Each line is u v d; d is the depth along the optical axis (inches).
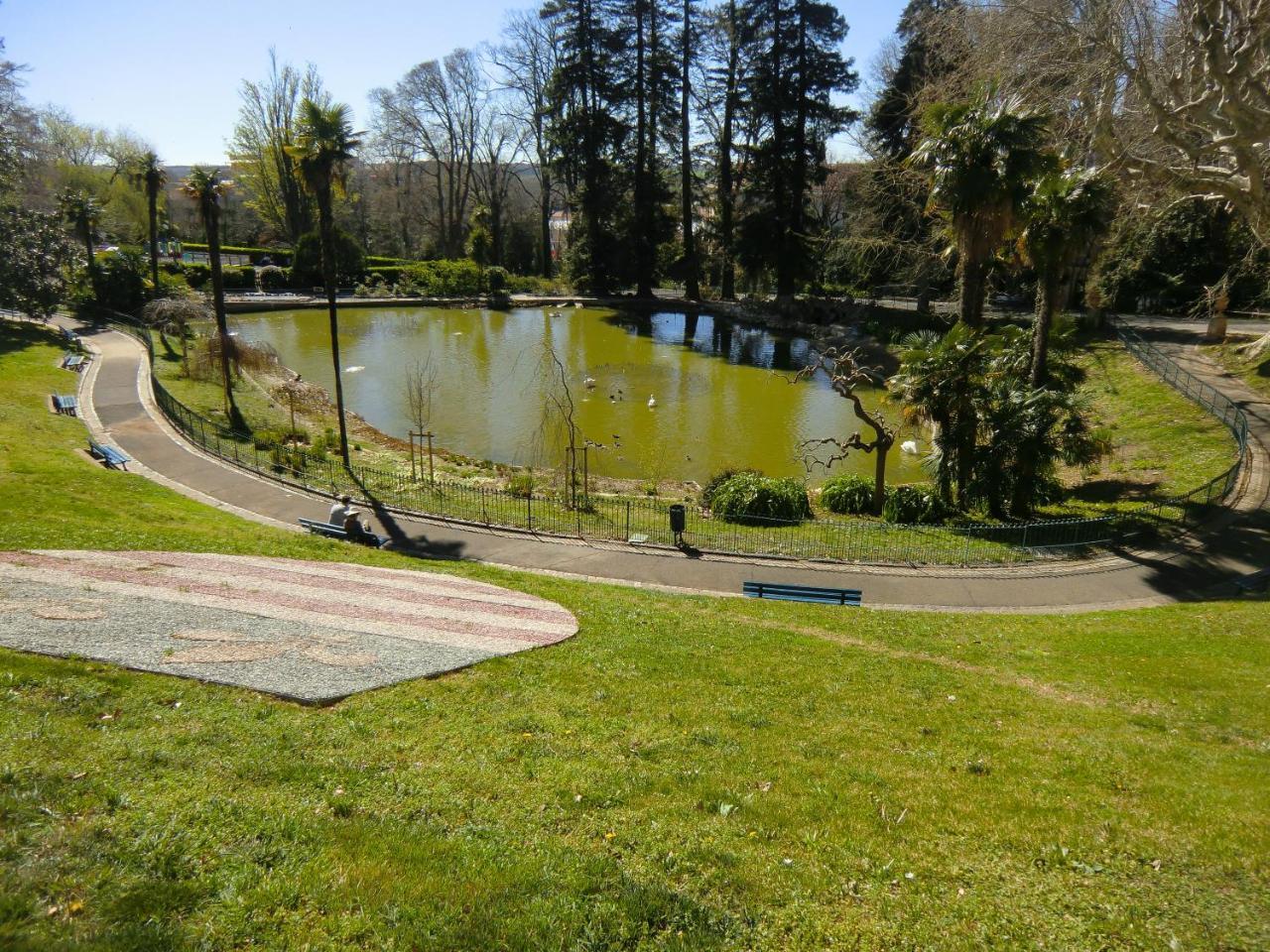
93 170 3260.3
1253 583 645.9
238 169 3186.5
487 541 754.2
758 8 2137.1
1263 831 281.4
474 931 219.0
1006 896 246.8
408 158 3508.9
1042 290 857.5
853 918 235.3
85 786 272.8
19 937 197.3
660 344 2071.9
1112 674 466.0
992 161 812.6
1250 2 861.8
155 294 2050.9
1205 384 1182.3
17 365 1298.0
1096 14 946.1
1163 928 230.7
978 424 850.1
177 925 210.5
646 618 548.4
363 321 2370.8
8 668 361.1
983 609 622.8
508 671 430.9
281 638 446.0
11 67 1726.1
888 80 2108.8
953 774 333.4
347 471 967.0
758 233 2274.9
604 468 1123.9
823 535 785.6
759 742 359.9
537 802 293.0
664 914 232.4
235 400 1323.8
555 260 3629.4
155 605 468.8
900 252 1811.0
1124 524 775.1
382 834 261.0
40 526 595.5
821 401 1520.7
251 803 274.4
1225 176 975.6
